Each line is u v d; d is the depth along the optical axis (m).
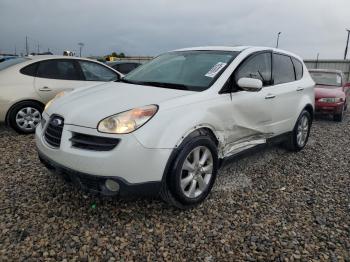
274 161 5.04
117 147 2.85
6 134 6.06
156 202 3.49
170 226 3.08
